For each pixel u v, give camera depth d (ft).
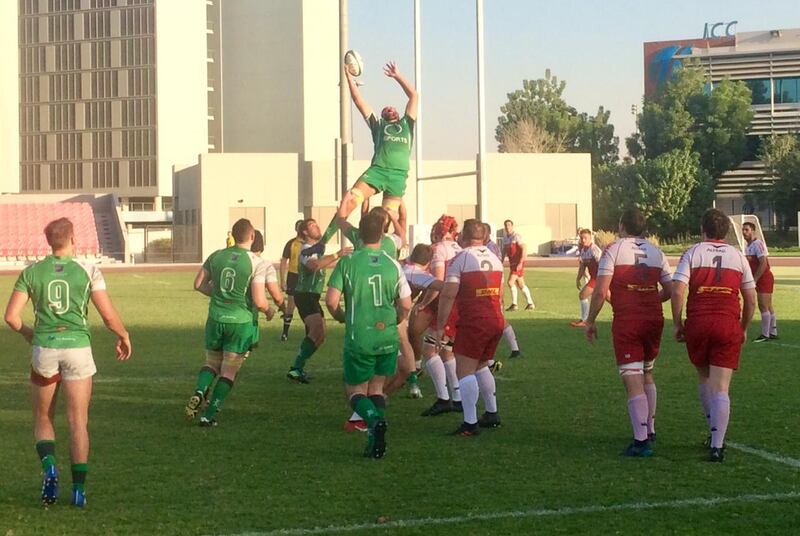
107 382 43.57
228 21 341.62
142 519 21.97
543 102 355.97
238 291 33.63
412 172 223.51
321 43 337.31
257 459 28.07
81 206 244.01
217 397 33.35
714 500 23.29
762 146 276.82
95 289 23.57
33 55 343.05
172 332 66.13
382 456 28.12
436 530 20.97
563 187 233.76
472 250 31.40
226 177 226.38
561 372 45.42
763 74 298.35
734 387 40.52
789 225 264.31
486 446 29.71
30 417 34.94
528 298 81.46
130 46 334.03
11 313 23.08
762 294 58.70
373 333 28.53
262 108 338.54
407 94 41.81
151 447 29.81
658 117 287.69
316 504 23.12
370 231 29.07
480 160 123.34
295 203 228.43
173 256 235.61
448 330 35.32
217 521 21.76
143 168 333.83
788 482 25.02
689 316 27.86
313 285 42.88
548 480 25.36
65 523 21.68
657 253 28.66
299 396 39.81
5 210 237.45
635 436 28.14
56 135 342.23
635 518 21.84
